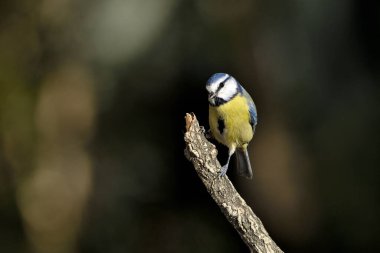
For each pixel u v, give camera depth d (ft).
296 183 42.78
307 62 40.11
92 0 42.42
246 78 41.39
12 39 46.93
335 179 41.81
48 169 46.24
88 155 45.91
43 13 45.44
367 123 40.55
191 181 45.91
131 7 40.81
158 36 40.86
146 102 44.32
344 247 42.47
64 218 45.75
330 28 39.78
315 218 42.91
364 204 41.55
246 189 44.16
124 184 45.60
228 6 40.63
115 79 42.98
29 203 46.11
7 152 46.68
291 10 39.96
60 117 45.83
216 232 46.03
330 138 41.24
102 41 41.47
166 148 45.60
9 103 46.57
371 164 40.93
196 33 40.88
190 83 42.47
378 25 39.63
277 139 42.47
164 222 45.75
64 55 44.57
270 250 19.10
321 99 40.73
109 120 45.37
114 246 45.21
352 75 40.40
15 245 45.52
